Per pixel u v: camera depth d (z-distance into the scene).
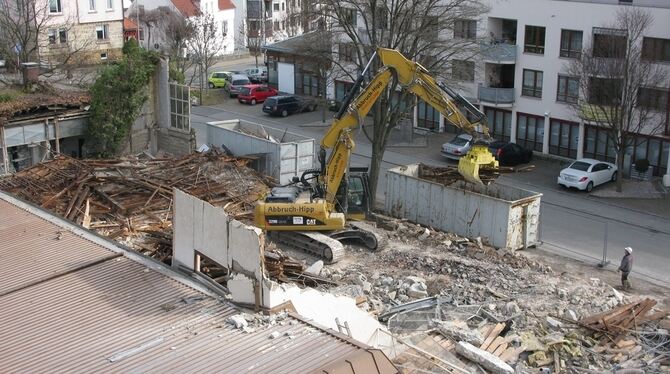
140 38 68.50
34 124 35.78
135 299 16.23
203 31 67.25
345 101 27.66
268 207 27.55
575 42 42.22
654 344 21.22
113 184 31.81
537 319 22.50
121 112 37.47
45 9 50.38
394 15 33.81
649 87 38.00
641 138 40.19
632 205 36.25
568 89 43.12
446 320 21.91
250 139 36.84
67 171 32.69
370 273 25.94
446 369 18.19
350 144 27.41
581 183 37.78
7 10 49.50
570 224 33.47
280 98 53.72
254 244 15.41
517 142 46.47
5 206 22.47
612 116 37.12
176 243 17.91
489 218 29.39
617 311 22.70
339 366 13.08
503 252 28.14
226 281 17.44
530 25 44.00
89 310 15.70
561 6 42.25
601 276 27.36
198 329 14.86
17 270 17.80
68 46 53.84
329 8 37.25
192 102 57.00
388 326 21.38
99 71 40.19
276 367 13.30
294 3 74.56
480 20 43.81
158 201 30.53
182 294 16.52
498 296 24.05
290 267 24.28
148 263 18.22
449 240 29.22
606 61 37.31
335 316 17.28
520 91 45.44
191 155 36.16
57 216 21.66
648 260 29.25
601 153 42.28
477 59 44.56
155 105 39.91
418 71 26.28
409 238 29.77
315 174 29.31
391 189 33.00
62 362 13.68
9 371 13.41
